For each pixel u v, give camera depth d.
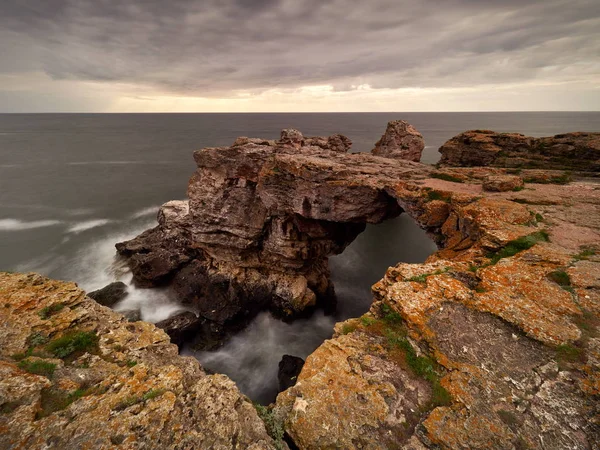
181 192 71.62
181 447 6.25
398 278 12.91
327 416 7.59
